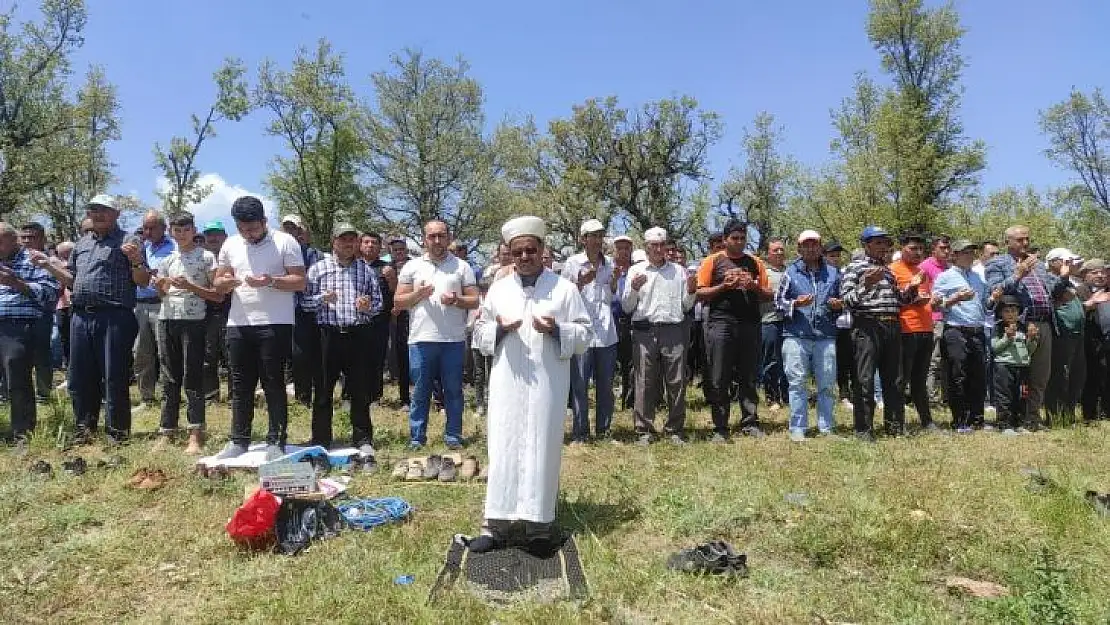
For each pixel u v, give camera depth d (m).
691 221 36.81
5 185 25.45
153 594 3.90
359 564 4.16
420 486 5.79
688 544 4.61
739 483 5.63
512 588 3.92
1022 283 8.31
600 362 7.71
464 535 4.61
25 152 26.23
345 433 7.93
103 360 7.12
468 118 40.16
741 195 37.06
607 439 7.48
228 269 6.39
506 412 4.50
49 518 4.87
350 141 34.72
